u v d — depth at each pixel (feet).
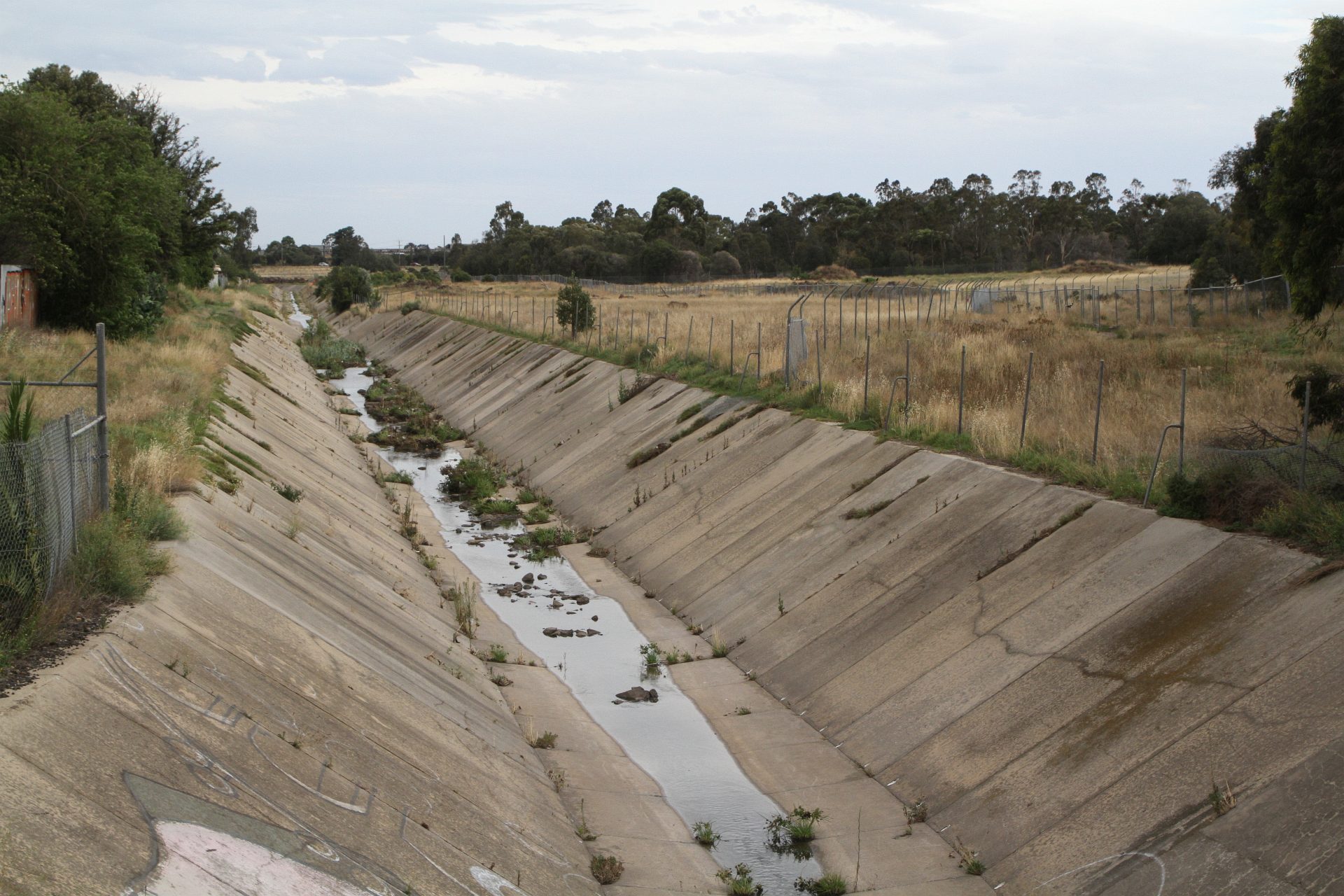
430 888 27.25
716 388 95.20
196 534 43.88
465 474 96.63
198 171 214.90
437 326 217.36
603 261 454.81
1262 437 46.70
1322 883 25.02
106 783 23.53
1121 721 34.35
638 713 46.98
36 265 110.11
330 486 79.05
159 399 71.61
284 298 440.86
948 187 522.06
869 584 52.06
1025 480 52.65
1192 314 123.65
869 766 39.88
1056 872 30.42
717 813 38.06
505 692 48.85
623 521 78.48
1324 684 30.45
